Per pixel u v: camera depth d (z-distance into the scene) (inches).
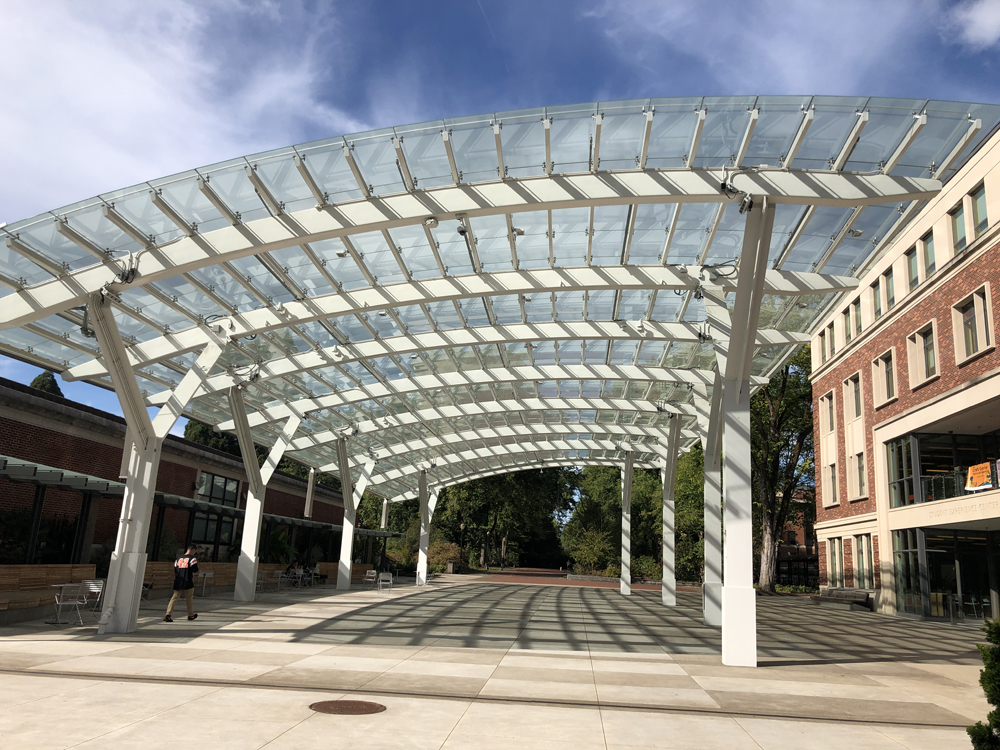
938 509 868.6
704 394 914.1
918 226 967.0
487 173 454.9
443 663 425.7
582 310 698.8
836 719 305.3
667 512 1063.6
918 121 402.0
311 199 465.1
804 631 709.9
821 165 440.8
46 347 596.1
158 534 855.7
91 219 450.0
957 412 835.4
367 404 987.3
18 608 553.3
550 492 2598.4
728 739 263.1
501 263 581.3
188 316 600.1
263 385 823.1
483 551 2524.6
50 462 762.2
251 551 853.8
